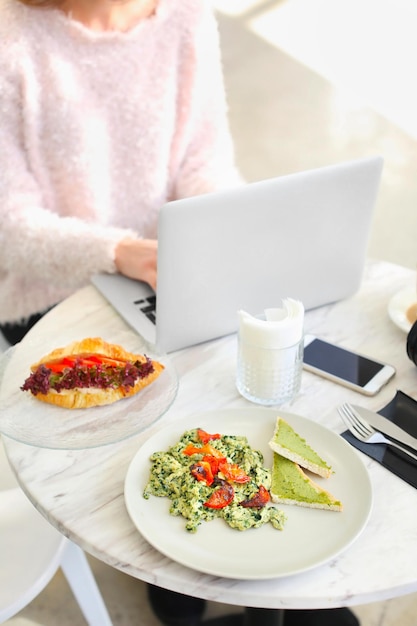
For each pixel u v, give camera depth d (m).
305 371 1.22
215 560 0.86
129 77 1.68
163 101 1.73
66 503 0.96
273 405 1.15
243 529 0.90
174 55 1.73
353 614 1.60
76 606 1.68
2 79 1.55
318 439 1.03
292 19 4.72
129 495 0.93
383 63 4.18
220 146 1.88
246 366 1.13
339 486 0.96
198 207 1.09
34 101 1.60
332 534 0.89
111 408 1.10
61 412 1.10
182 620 1.60
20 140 1.64
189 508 0.92
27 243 1.58
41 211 1.63
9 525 1.25
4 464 1.43
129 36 1.64
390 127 3.62
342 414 1.09
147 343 1.25
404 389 1.18
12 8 1.55
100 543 0.90
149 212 1.83
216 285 1.20
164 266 1.13
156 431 1.09
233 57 4.34
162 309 1.18
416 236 2.92
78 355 1.16
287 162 3.39
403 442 1.04
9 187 1.61
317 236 1.26
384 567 0.87
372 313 1.38
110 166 1.76
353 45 4.38
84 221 1.75
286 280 1.28
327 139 3.55
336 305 1.41
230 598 0.84
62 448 1.02
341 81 4.04
